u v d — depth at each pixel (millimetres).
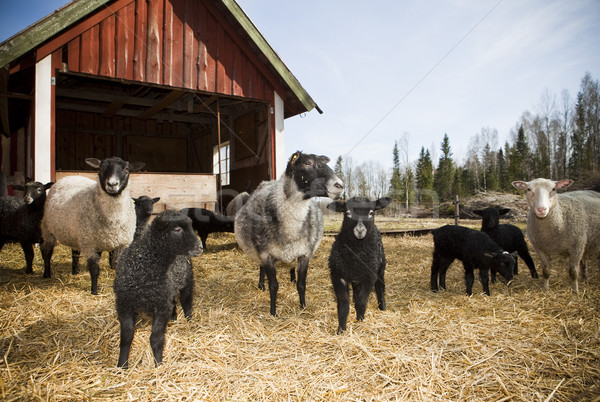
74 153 15008
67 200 5523
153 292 3113
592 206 5801
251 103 12219
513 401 2764
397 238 11562
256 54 10758
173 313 4098
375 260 4176
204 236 8680
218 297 5066
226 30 10359
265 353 3410
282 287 5707
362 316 4238
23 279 5676
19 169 14102
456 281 6500
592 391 2848
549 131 40875
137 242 3275
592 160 27219
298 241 4586
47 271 5836
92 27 8711
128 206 5395
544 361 3297
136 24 9242
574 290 5477
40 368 3027
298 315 4426
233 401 2668
